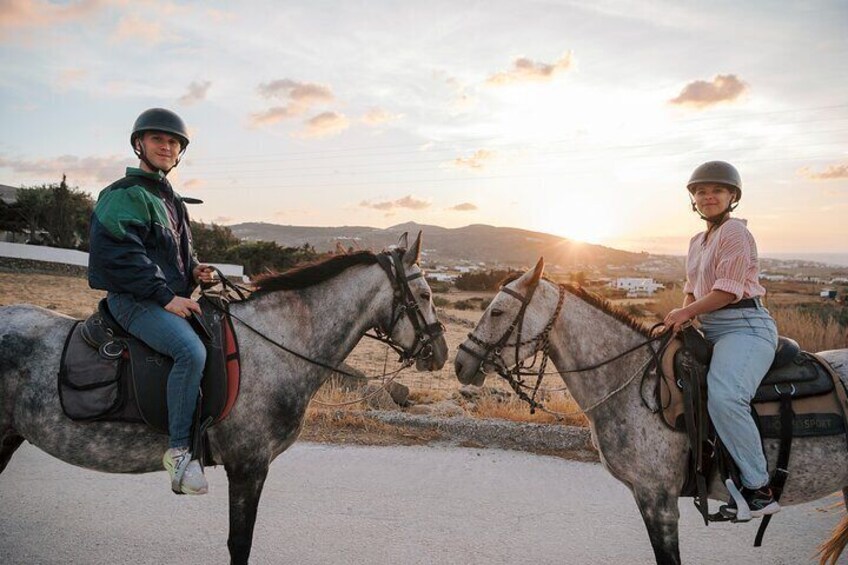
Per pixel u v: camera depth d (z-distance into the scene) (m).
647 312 19.88
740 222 3.37
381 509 4.88
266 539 4.26
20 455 6.02
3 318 3.38
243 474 3.36
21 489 5.09
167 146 3.43
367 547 4.17
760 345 3.23
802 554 4.29
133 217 3.12
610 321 3.64
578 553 4.20
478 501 5.13
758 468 3.08
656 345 3.49
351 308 3.71
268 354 3.48
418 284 3.78
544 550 4.23
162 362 3.19
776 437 3.17
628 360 3.50
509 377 3.66
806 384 3.28
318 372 3.65
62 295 25.25
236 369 3.33
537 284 3.62
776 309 14.43
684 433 3.30
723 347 3.27
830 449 3.19
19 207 54.72
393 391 9.05
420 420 7.25
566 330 3.64
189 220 3.72
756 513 3.11
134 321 3.15
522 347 3.60
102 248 3.07
